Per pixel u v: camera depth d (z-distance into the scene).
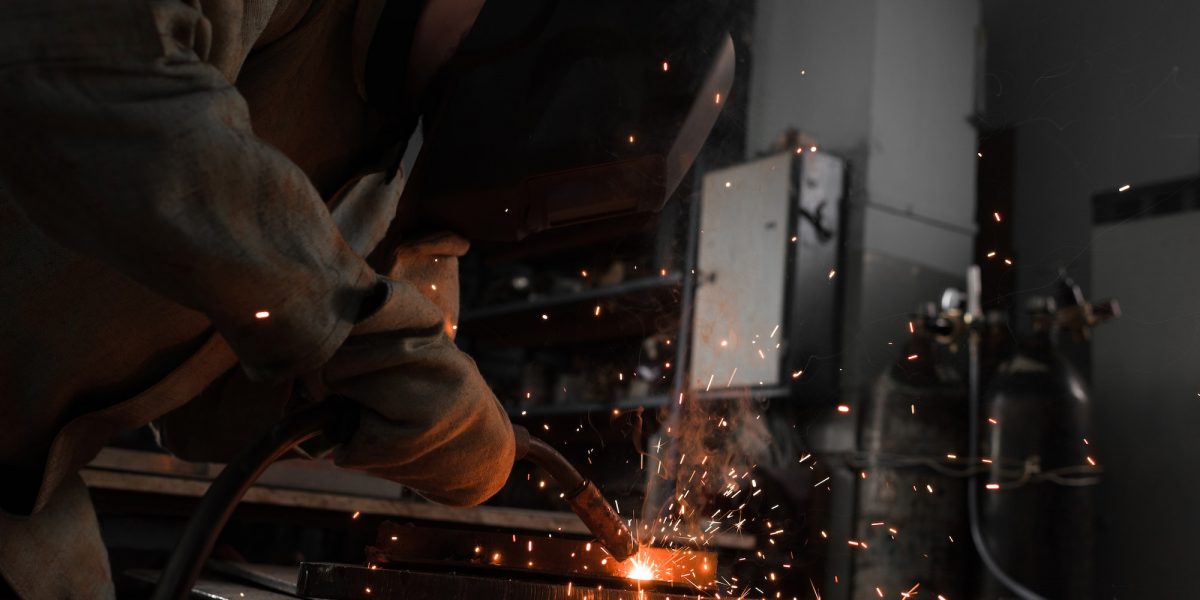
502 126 0.89
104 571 0.90
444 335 0.81
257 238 0.59
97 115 0.53
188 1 0.59
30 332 0.75
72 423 0.79
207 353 0.85
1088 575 3.30
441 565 0.99
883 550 3.52
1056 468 3.38
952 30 4.47
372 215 0.94
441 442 0.80
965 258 4.34
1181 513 3.70
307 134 0.86
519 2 0.91
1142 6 3.66
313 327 0.64
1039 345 3.53
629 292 3.80
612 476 3.82
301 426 0.73
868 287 4.00
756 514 3.36
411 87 0.87
